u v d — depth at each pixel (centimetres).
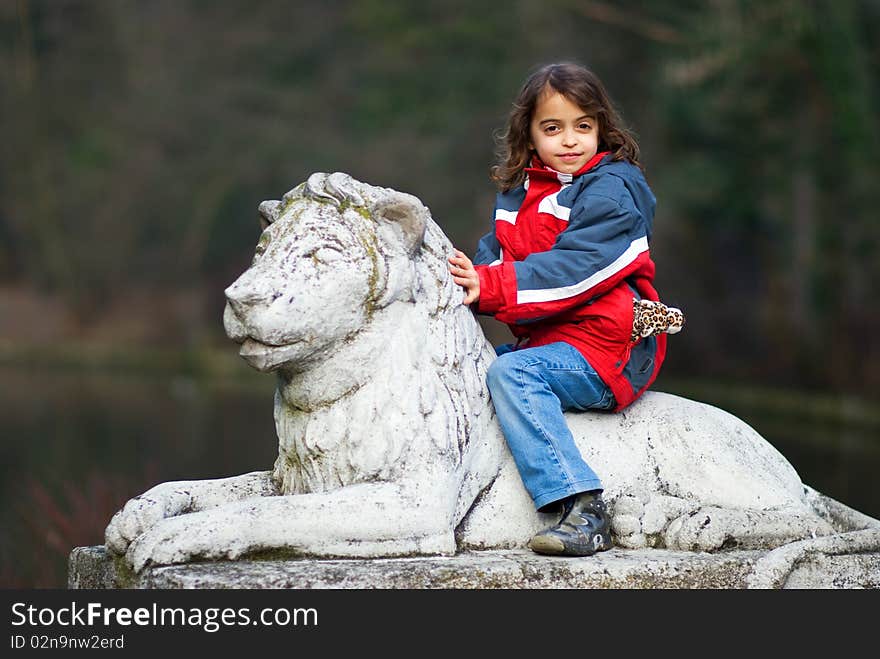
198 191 5534
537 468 664
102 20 5475
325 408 646
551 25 4372
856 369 3428
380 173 5062
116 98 5541
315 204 646
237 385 4191
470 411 668
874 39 3120
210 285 5628
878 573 691
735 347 3919
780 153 3488
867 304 3428
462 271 692
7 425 2586
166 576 584
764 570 656
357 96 5688
